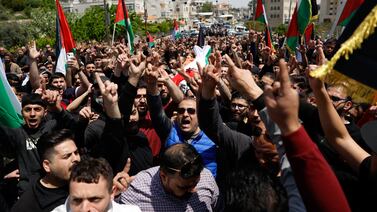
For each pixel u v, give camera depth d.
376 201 2.04
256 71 8.66
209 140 3.76
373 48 1.85
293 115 1.43
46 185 2.85
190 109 3.76
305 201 1.46
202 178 2.99
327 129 2.09
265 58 9.34
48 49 15.73
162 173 2.71
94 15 30.25
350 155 2.12
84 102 5.20
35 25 43.59
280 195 1.87
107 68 9.23
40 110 4.19
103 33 29.58
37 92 4.31
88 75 8.85
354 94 1.88
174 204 2.81
